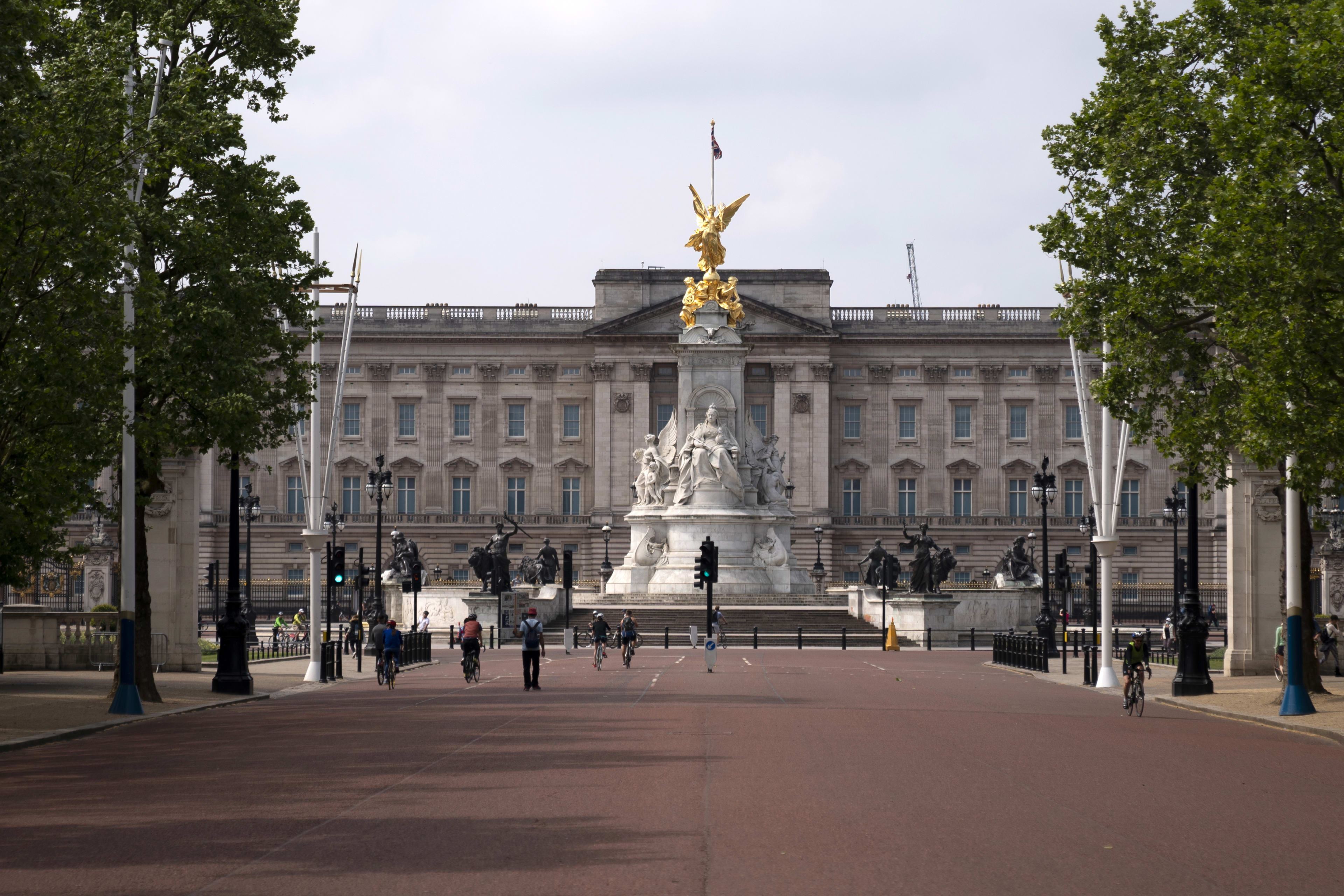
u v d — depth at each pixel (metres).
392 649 53.62
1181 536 156.50
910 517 158.50
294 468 157.62
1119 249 47.09
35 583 63.72
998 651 70.56
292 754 28.61
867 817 20.30
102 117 37.41
